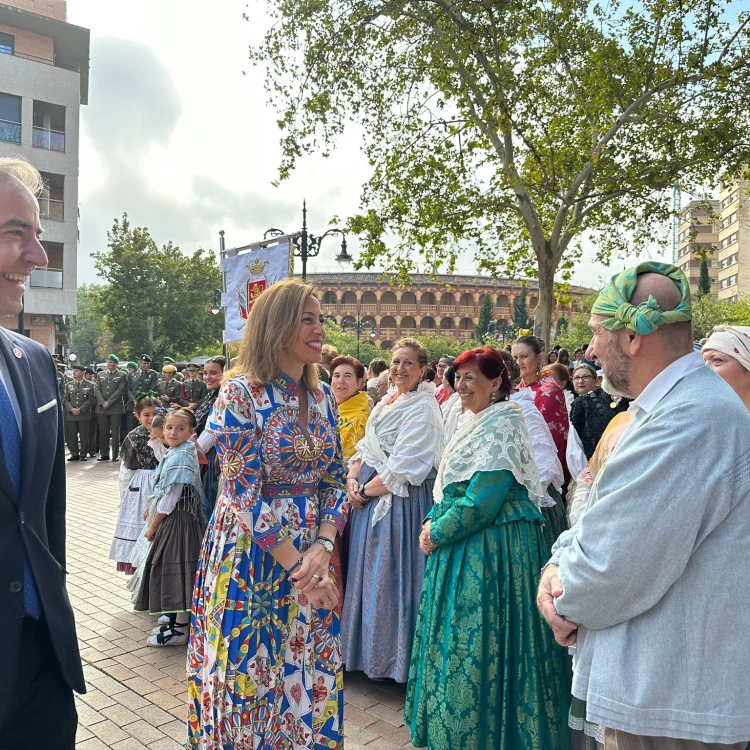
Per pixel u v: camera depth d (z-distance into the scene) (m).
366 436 4.03
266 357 2.16
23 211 1.76
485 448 2.81
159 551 4.29
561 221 12.94
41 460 1.86
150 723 3.31
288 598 2.17
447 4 11.20
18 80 25.22
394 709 3.49
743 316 37.50
